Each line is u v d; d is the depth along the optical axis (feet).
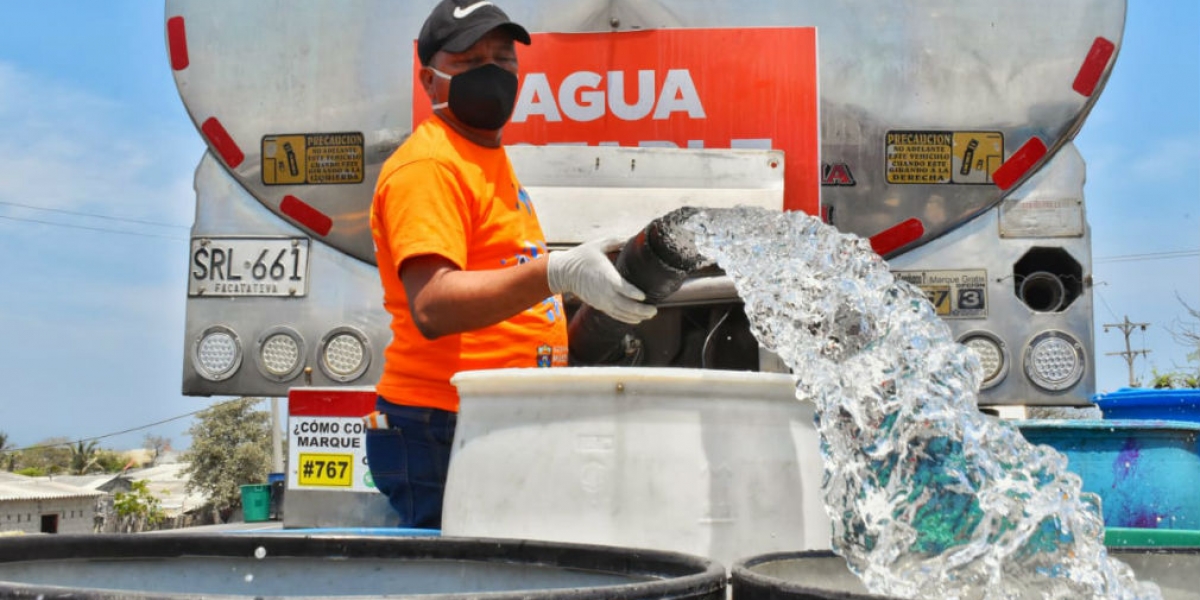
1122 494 9.21
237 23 12.67
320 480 11.24
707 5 11.76
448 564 5.18
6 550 4.79
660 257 6.48
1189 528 9.27
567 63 11.73
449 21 8.67
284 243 12.55
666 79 11.70
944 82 12.20
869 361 5.67
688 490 5.76
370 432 8.73
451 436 8.53
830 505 5.37
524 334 8.61
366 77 12.42
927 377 5.63
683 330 11.02
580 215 11.37
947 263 12.20
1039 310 12.22
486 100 8.66
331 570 5.26
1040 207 12.23
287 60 12.57
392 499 8.77
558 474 5.86
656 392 5.83
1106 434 9.28
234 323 12.56
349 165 12.43
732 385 5.92
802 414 6.23
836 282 6.01
